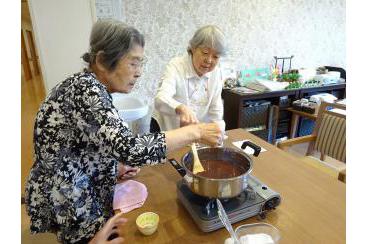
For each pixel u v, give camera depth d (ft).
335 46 11.60
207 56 4.75
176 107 4.48
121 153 2.43
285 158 4.24
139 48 2.76
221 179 2.52
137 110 5.91
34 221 3.10
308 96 9.79
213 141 3.07
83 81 2.63
